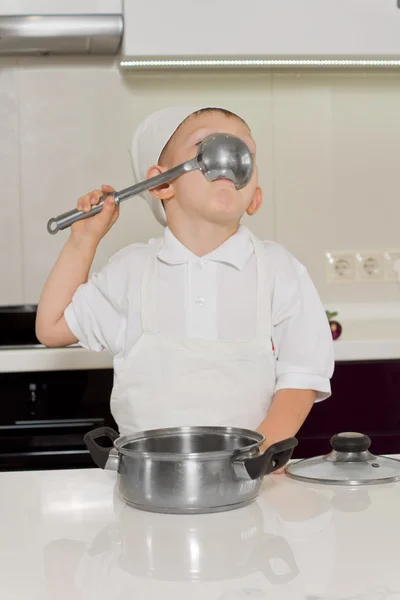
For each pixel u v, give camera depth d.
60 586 0.52
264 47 2.09
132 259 1.03
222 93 2.38
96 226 1.02
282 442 0.71
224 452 0.70
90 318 1.03
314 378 0.97
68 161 2.33
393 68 2.43
